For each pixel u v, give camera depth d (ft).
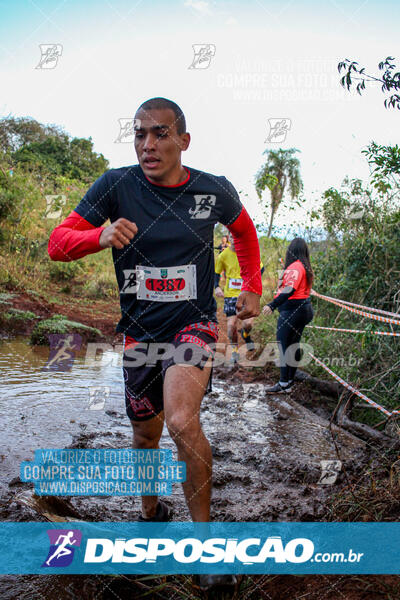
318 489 10.30
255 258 8.84
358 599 6.19
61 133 58.75
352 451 12.50
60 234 7.03
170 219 7.35
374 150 13.70
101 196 7.46
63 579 6.82
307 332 21.65
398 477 9.04
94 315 27.53
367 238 21.07
